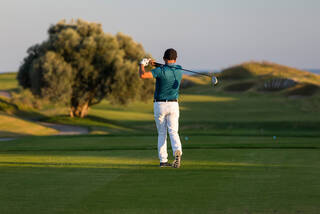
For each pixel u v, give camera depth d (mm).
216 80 20719
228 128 125812
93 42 132250
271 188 15289
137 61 139875
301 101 192000
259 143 34375
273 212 12016
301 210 12195
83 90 138125
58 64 128625
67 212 12234
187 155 25359
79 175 18344
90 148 31547
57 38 136125
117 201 13523
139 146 32969
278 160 22969
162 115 21016
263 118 145375
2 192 14938
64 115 149875
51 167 20766
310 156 24672
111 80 133875
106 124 139000
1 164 21953
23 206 12969
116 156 25688
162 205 12938
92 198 13961
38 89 132750
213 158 23891
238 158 23844
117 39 147750
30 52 145625
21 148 33750
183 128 127500
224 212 12062
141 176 18000
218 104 190250
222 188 15344
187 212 12102
